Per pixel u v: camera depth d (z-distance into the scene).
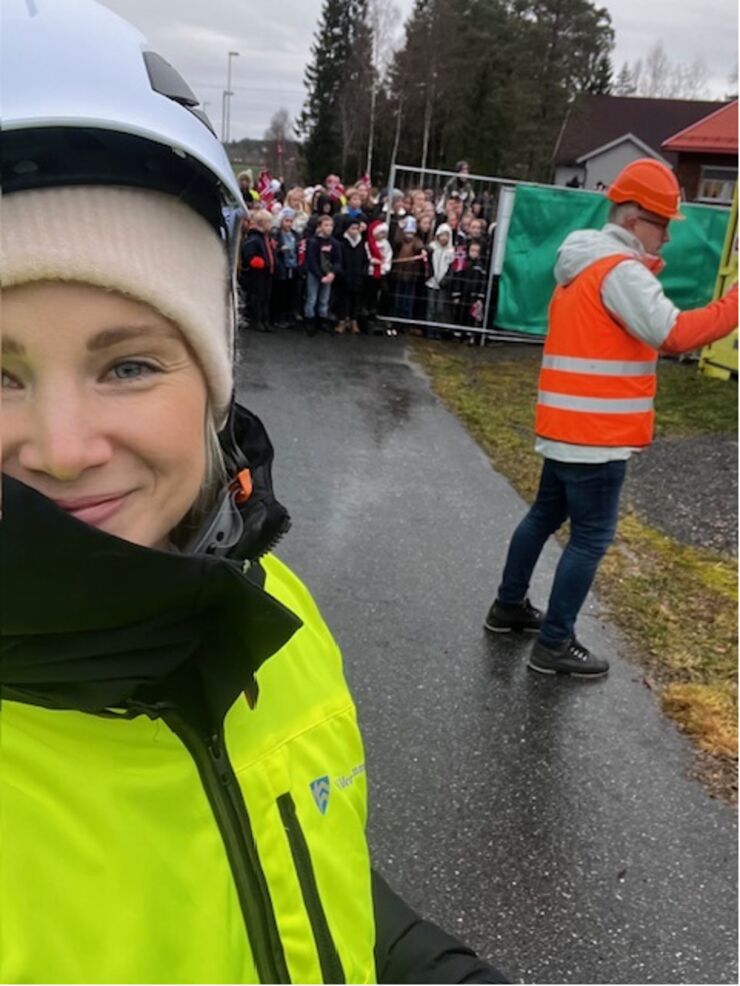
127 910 0.63
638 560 4.50
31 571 0.58
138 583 0.63
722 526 5.07
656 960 2.15
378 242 10.59
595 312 3.00
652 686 3.35
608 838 2.53
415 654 3.44
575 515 3.23
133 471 0.64
